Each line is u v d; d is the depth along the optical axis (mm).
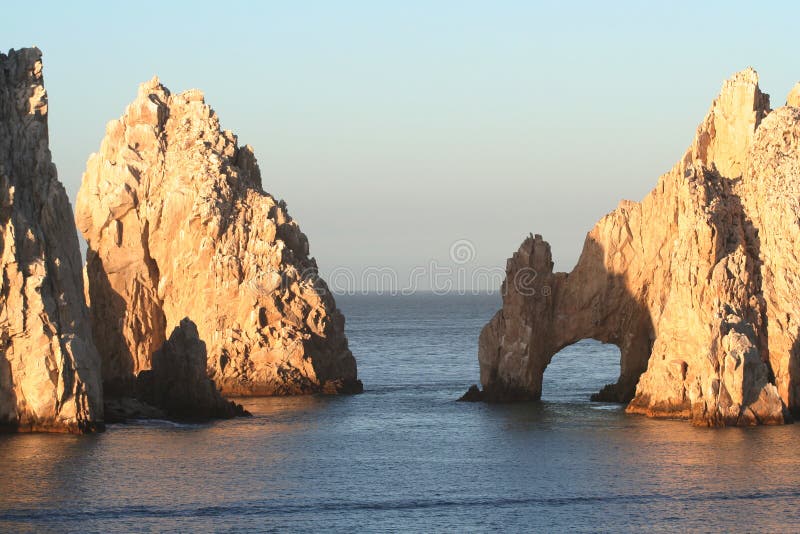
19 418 124688
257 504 97250
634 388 158250
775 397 129500
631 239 159500
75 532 88625
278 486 103500
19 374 124500
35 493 99062
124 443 121375
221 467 110875
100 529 89500
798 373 133500
